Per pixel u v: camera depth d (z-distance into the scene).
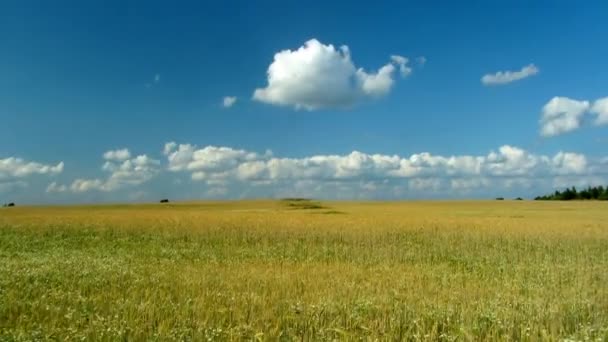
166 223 39.62
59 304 10.64
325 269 17.28
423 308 10.49
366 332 8.94
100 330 8.54
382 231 33.50
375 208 88.56
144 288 12.59
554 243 28.22
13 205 105.81
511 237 30.56
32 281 13.54
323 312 10.10
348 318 9.60
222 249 25.61
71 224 38.66
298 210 79.94
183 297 11.30
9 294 11.09
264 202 111.69
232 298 10.96
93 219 43.84
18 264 16.89
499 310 10.31
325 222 40.62
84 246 27.06
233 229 34.84
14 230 34.88
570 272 17.50
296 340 8.40
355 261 21.47
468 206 94.19
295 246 27.03
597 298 12.26
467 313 10.05
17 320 9.26
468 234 31.91
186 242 29.20
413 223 39.78
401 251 24.70
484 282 15.08
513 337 8.95
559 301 11.47
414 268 18.67
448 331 9.12
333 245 27.61
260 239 30.39
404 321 9.66
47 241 29.42
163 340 8.20
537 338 8.66
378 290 12.65
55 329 8.59
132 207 94.81
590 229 35.00
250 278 14.34
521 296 12.23
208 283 13.43
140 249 25.23
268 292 12.34
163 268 16.94
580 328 9.39
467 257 22.92
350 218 46.34
